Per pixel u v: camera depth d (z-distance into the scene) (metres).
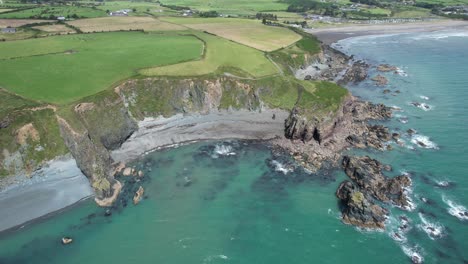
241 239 62.91
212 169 81.88
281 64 127.06
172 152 88.31
